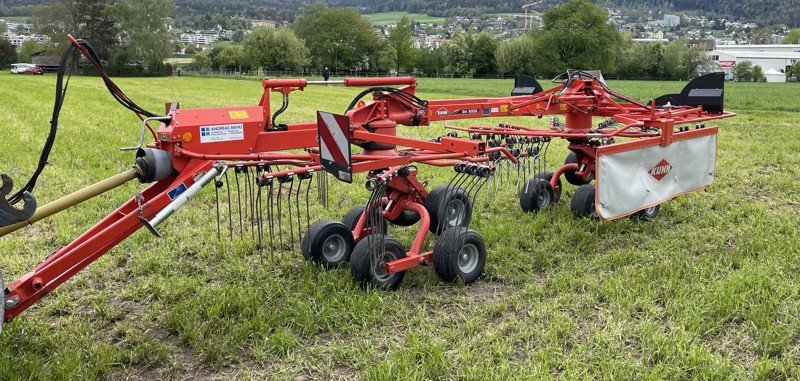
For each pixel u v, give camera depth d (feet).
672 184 25.89
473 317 17.26
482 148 20.06
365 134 19.72
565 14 282.77
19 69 255.91
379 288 19.19
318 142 18.37
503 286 20.18
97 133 53.47
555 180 29.04
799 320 16.55
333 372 14.93
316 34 335.47
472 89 167.02
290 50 281.95
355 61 333.42
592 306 18.07
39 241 24.26
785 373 14.35
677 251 22.75
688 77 286.66
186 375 14.97
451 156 20.03
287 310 17.61
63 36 292.61
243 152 17.98
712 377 14.05
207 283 20.40
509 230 24.67
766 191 32.86
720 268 20.62
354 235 21.72
